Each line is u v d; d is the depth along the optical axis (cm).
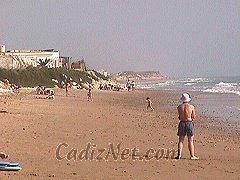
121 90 8906
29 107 3353
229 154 1538
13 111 2867
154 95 6981
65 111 3244
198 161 1352
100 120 2702
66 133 1908
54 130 1977
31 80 7650
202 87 10812
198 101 5372
